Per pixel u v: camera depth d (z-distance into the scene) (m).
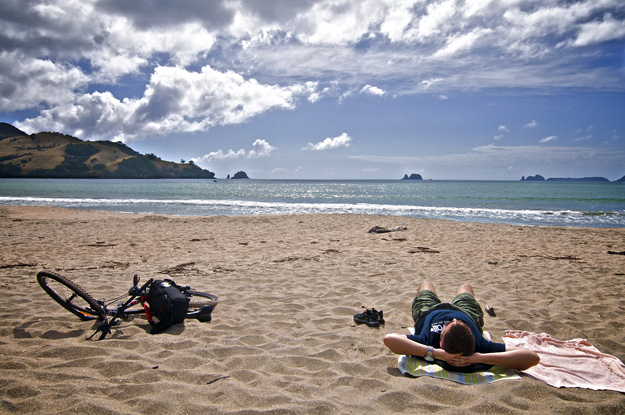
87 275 7.13
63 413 2.74
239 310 5.27
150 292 4.62
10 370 3.35
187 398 2.98
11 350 3.76
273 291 6.23
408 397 3.02
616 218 23.45
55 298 4.71
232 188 83.06
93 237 12.47
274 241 12.03
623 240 12.68
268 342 4.18
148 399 2.93
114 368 3.44
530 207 31.84
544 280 7.12
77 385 3.13
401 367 3.52
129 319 4.83
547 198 43.97
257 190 72.81
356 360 3.77
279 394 3.04
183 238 12.48
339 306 5.46
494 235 13.85
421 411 2.85
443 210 28.23
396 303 5.62
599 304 5.63
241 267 8.04
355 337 4.33
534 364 3.38
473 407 2.88
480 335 3.57
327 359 3.80
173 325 4.60
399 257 9.29
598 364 3.65
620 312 5.30
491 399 2.98
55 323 4.55
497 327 4.73
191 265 8.26
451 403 2.99
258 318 4.96
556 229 15.79
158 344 4.00
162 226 15.84
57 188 66.62
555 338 4.50
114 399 2.96
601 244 11.83
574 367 3.59
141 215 21.42
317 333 4.45
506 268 8.13
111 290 6.12
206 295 5.59
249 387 3.17
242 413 2.75
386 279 7.04
